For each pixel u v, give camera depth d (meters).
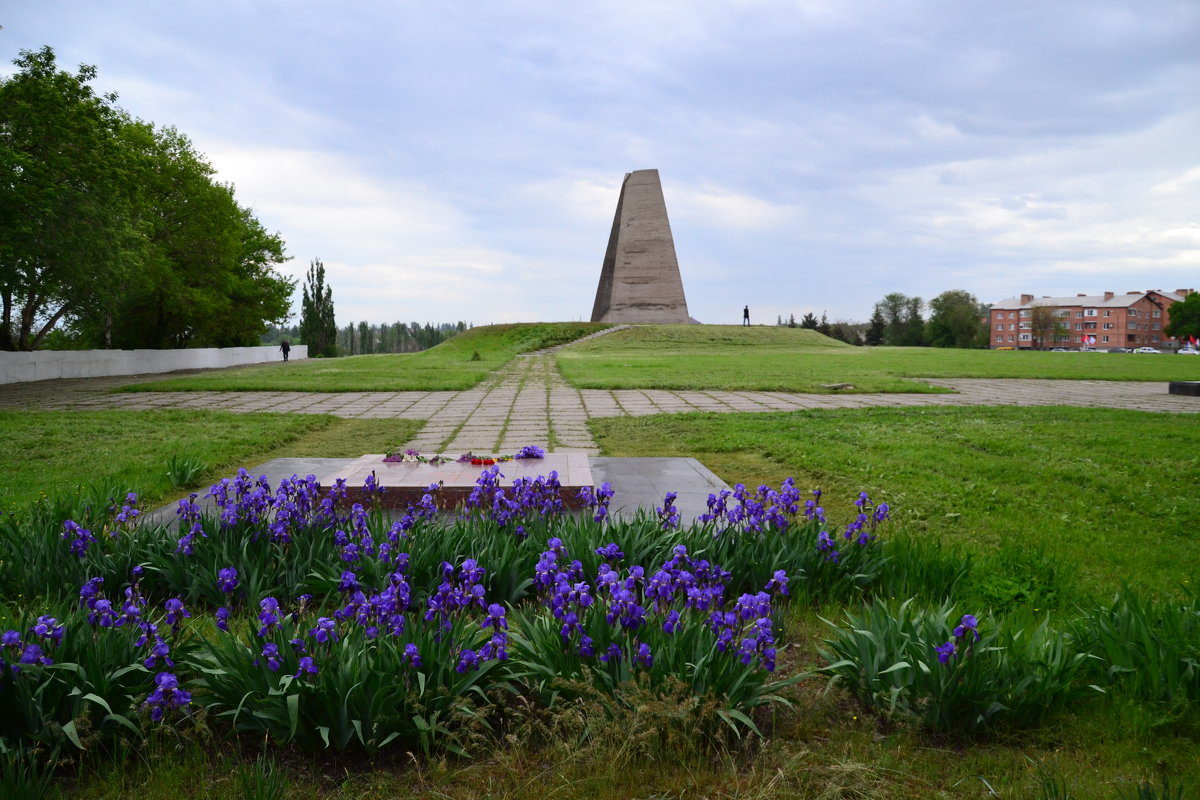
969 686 2.93
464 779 2.71
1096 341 109.62
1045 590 4.47
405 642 3.10
